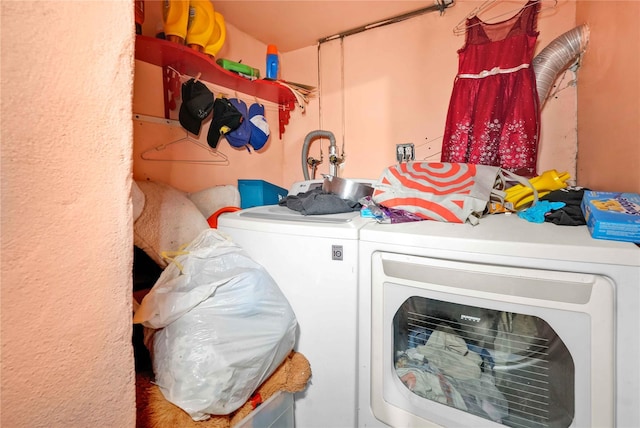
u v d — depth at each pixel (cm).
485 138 141
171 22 121
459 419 82
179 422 72
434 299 83
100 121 39
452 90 158
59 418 37
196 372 73
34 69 33
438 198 95
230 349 78
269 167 206
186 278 94
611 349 63
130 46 41
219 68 144
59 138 35
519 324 77
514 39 136
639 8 84
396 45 175
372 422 94
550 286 68
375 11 166
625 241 66
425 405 87
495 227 85
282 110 212
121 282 42
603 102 109
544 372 74
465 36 153
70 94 36
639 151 84
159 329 85
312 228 100
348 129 194
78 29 36
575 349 67
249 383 82
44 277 35
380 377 92
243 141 178
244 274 94
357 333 95
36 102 33
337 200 123
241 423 82
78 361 38
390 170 112
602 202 78
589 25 121
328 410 101
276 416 96
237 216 123
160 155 141
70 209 37
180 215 119
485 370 82
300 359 102
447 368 88
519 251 70
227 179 176
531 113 132
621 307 62
